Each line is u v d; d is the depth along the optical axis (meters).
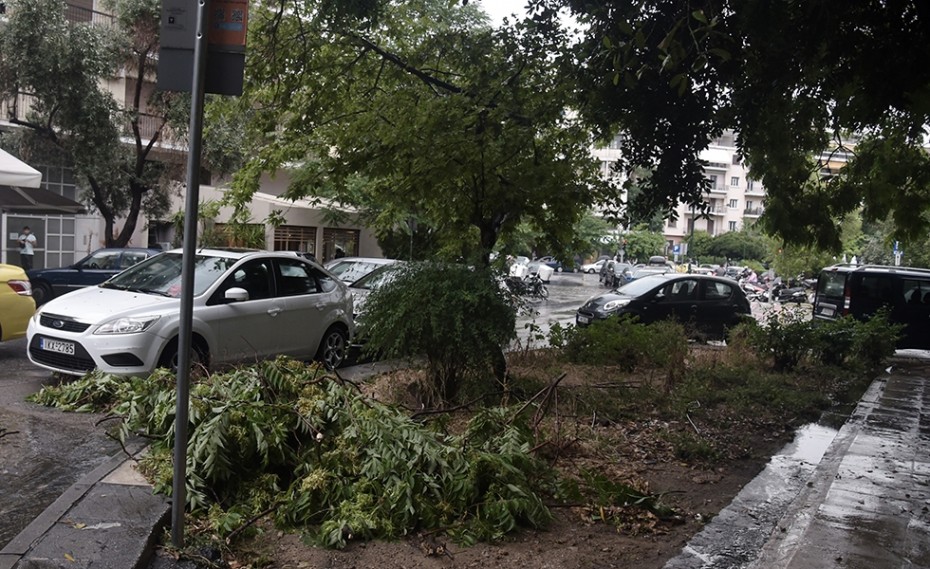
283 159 11.27
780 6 7.50
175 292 9.40
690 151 9.31
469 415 8.09
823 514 5.78
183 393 4.19
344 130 10.84
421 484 5.17
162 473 5.05
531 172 9.98
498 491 5.29
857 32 7.56
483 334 8.30
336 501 5.06
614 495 5.86
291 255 10.91
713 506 6.25
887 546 5.12
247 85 11.01
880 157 12.40
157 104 22.48
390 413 5.56
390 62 11.09
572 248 11.29
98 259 18.66
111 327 8.49
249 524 4.73
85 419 7.12
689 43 8.21
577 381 10.70
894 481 6.77
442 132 9.38
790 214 12.65
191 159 3.93
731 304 19.16
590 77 9.20
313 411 5.59
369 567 4.50
